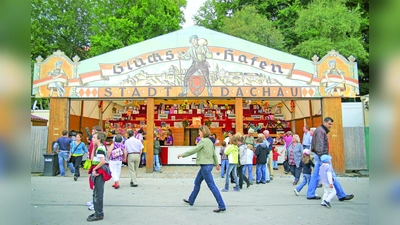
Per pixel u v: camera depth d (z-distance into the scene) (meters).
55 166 13.26
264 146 11.45
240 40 14.69
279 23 31.05
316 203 7.91
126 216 6.59
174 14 30.91
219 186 10.72
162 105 19.92
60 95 14.27
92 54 29.50
